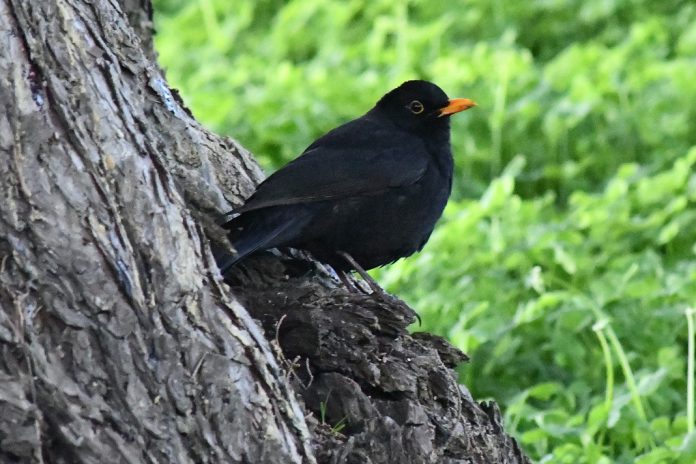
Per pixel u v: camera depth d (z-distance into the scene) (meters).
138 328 7.15
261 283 9.45
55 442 6.93
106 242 7.13
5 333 6.87
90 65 7.45
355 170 10.05
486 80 19.89
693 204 16.41
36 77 7.18
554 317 13.53
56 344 7.01
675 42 21.67
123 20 9.05
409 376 8.76
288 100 19.28
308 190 9.86
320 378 8.55
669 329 13.58
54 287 7.01
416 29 22.06
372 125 10.66
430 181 10.49
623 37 21.95
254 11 25.19
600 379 13.29
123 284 7.13
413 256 15.25
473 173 18.41
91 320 7.05
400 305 9.05
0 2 7.15
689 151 17.50
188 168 9.29
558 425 11.98
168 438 7.12
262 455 7.35
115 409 7.04
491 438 9.39
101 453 6.96
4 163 6.99
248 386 7.38
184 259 7.38
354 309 8.87
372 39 21.73
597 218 15.66
